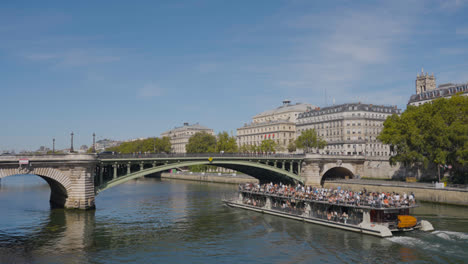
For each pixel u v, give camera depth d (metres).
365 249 36.88
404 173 85.12
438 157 66.06
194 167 149.12
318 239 41.03
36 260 33.75
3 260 33.56
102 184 56.84
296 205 54.88
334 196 49.59
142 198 75.19
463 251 35.84
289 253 36.28
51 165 51.44
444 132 66.19
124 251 36.88
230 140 143.12
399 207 42.94
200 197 77.25
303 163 84.50
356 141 129.38
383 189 74.00
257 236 42.91
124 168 63.62
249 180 106.06
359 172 94.25
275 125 159.25
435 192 63.44
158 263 33.53
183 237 42.44
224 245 39.28
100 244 39.09
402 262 33.06
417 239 39.84
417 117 73.81
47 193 82.00
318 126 146.62
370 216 43.56
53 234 42.56
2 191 86.94
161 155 63.28
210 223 50.09
